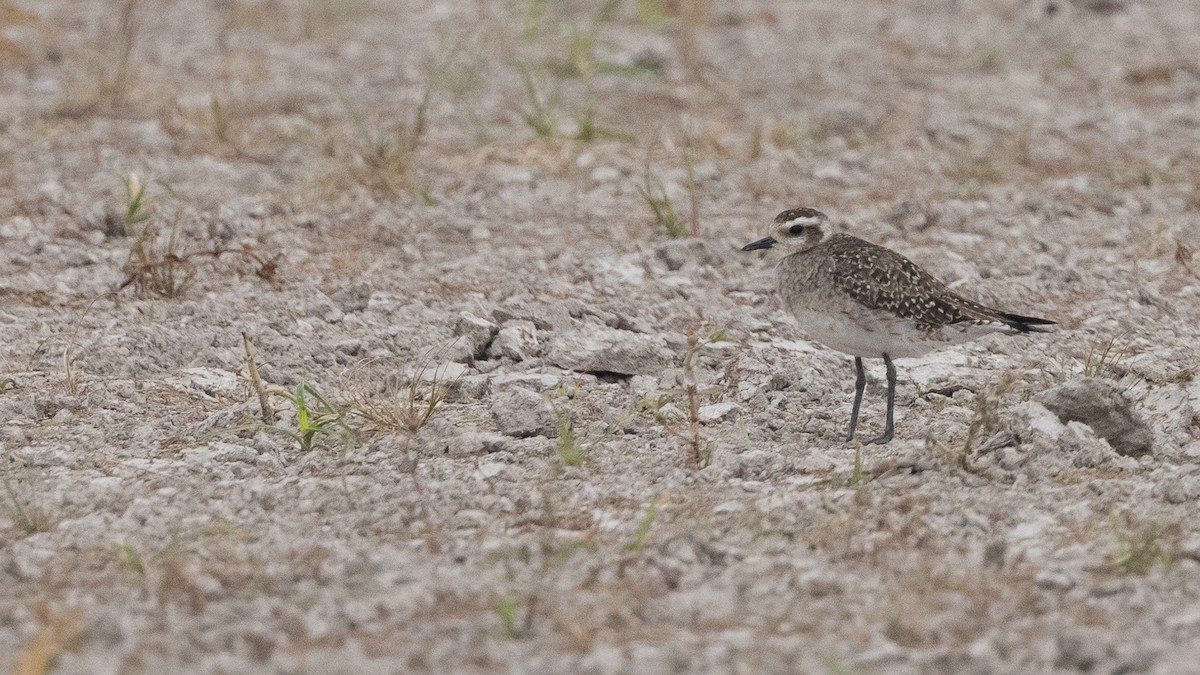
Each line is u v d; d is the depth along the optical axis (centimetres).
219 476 1147
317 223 1788
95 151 2033
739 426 1247
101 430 1239
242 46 2630
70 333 1452
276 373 1368
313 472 1160
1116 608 905
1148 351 1439
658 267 1681
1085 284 1641
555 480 1127
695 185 1961
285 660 826
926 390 1334
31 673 791
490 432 1230
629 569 971
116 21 2783
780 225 1259
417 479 1137
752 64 2584
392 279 1620
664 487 1120
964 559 980
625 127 2191
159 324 1479
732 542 1012
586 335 1456
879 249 1204
